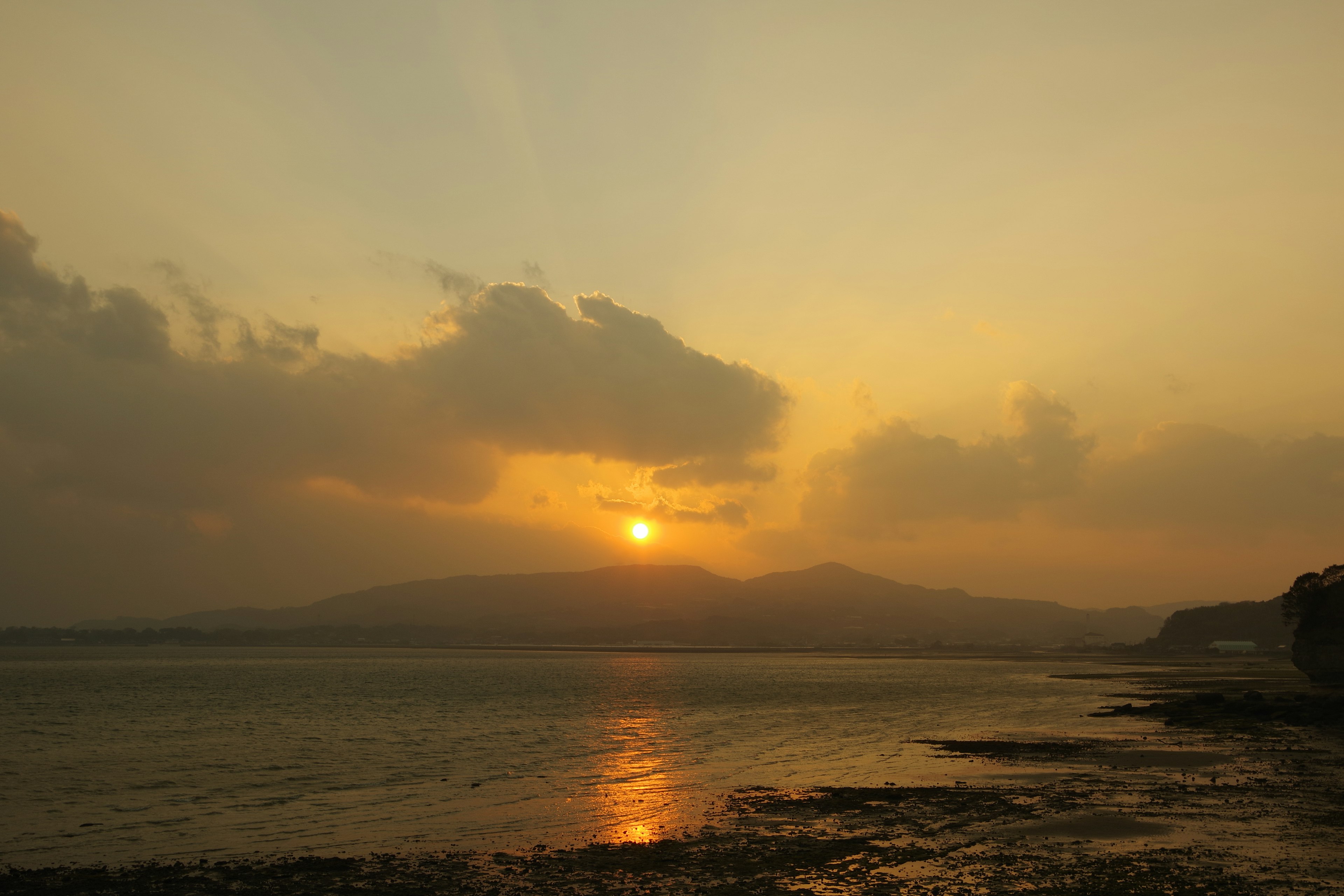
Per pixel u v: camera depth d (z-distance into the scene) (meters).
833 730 66.31
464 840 27.73
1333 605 106.69
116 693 120.19
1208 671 183.25
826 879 21.69
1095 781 36.84
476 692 122.25
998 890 20.31
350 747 56.94
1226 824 27.34
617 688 134.25
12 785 41.59
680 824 29.31
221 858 25.83
